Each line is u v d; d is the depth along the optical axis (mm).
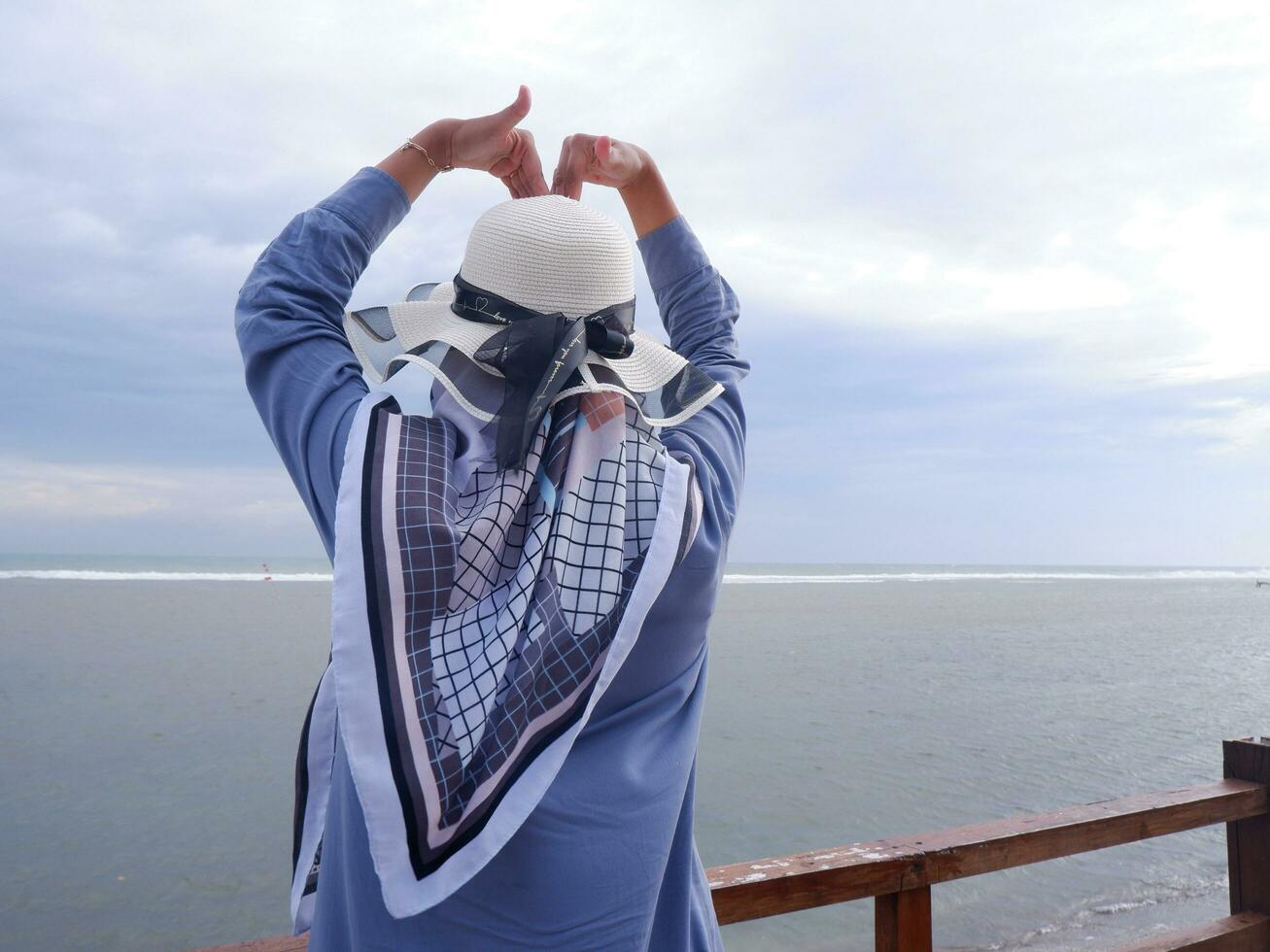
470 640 854
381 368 1037
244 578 56281
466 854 789
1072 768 10008
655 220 1466
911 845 2160
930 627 27734
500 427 920
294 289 1154
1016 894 6363
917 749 10766
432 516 860
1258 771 2895
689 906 1044
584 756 909
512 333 944
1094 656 20688
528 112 1306
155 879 6438
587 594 896
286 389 1061
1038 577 97188
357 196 1260
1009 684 15977
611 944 869
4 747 9742
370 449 897
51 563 81375
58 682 13688
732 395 1273
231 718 11492
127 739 10258
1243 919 2850
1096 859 7164
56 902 5984
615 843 882
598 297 1007
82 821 7590
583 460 957
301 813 1004
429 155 1319
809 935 5719
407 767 788
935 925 5781
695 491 998
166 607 29281
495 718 826
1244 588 71125
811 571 110000
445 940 839
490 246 1005
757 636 23516
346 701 796
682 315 1461
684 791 1044
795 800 8492
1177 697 14977
